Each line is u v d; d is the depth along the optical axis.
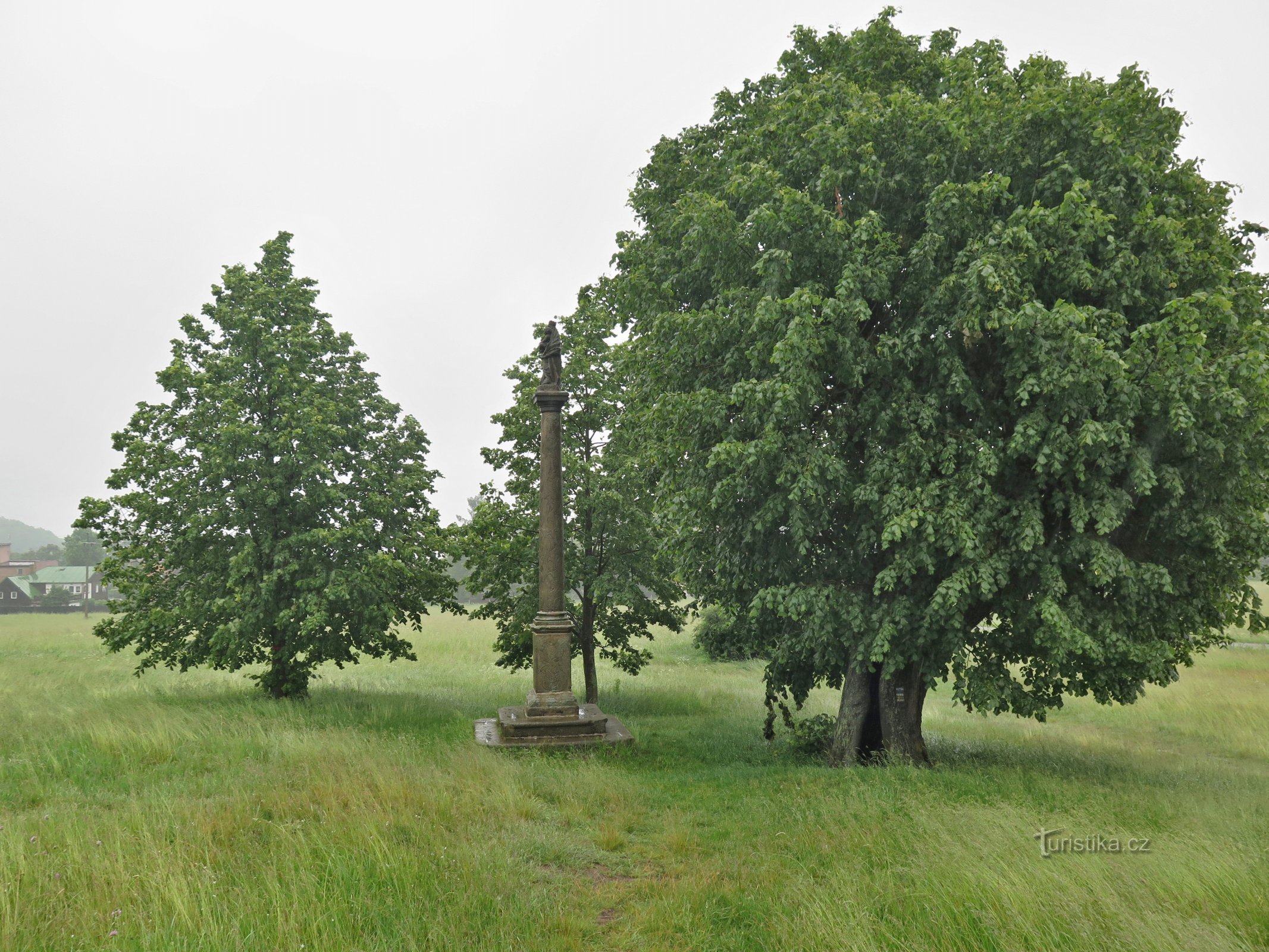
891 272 10.96
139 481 18.02
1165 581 9.75
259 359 18.50
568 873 7.05
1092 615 10.43
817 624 11.48
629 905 6.34
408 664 29.08
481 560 19.20
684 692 21.91
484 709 18.02
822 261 11.41
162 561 18.48
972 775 10.81
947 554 10.21
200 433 18.05
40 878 6.04
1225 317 9.93
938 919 5.35
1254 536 11.06
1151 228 10.12
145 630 16.86
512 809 8.59
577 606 20.20
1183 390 9.24
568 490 19.22
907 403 10.98
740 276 12.32
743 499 12.23
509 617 20.03
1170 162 11.30
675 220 12.74
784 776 11.10
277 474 17.83
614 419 19.27
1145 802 9.20
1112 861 6.39
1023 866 6.21
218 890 5.93
